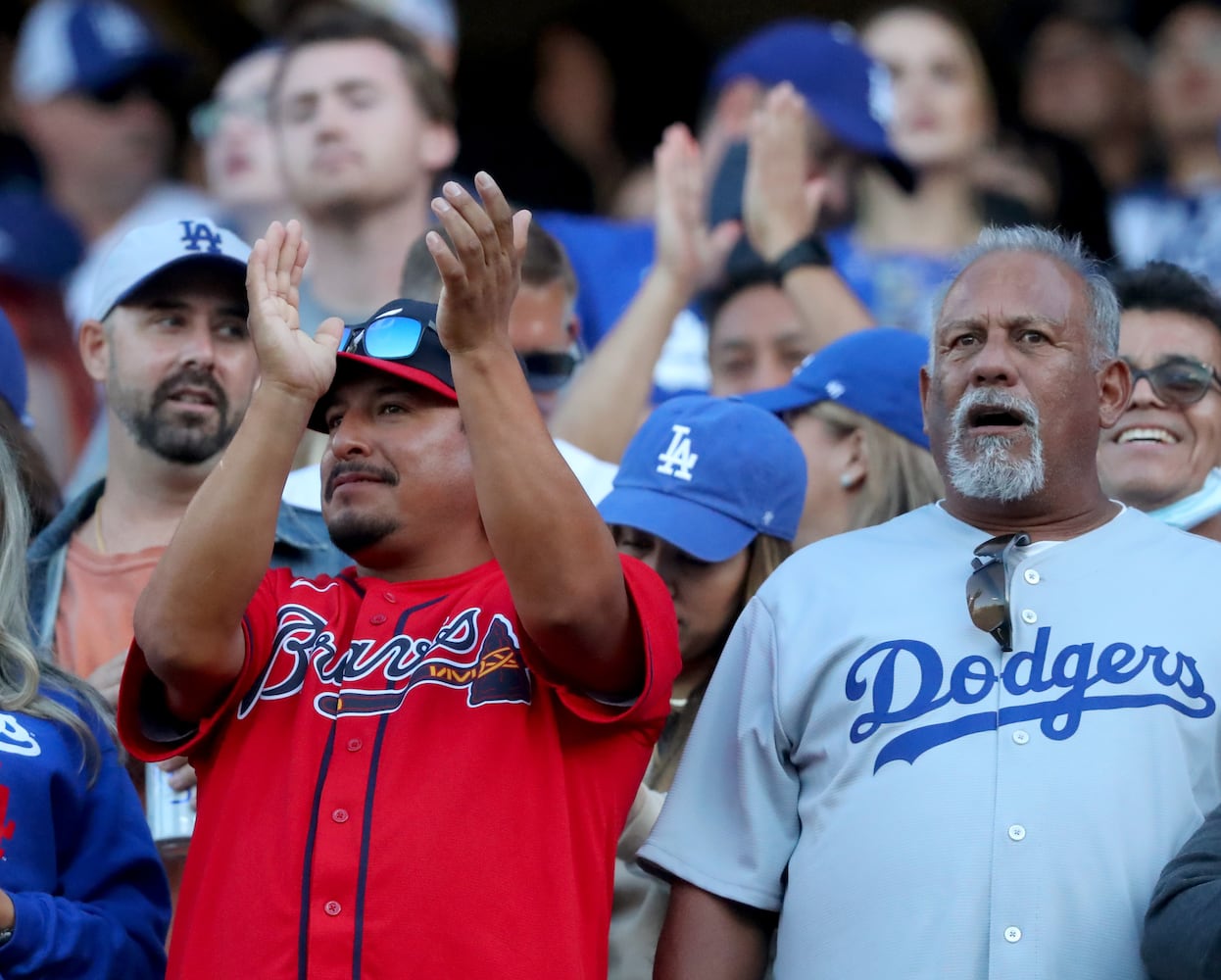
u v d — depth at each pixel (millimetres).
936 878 10281
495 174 24141
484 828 9977
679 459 13680
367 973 9727
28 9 26656
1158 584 10992
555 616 9984
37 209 25422
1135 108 24984
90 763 11578
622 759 10469
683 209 19094
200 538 10148
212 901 10211
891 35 23266
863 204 22109
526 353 15875
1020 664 10734
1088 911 10117
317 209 20500
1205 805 10469
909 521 11711
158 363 15000
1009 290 11492
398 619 10734
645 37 25422
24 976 10547
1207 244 24234
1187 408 14461
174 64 26516
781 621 11367
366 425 10938
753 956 11102
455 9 26266
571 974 9828
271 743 10477
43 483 15914
